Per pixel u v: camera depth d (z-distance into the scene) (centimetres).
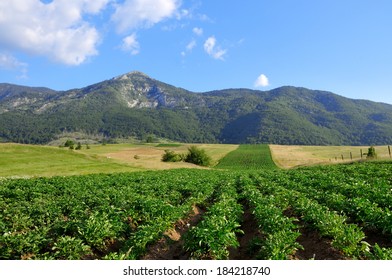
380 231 1395
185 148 14650
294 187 2736
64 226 1423
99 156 7388
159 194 2480
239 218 1750
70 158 6788
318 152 12412
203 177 4022
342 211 1653
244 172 5381
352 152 11550
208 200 2539
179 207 1862
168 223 1548
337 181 2672
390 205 1755
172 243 1451
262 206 1675
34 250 1222
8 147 6738
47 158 6494
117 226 1442
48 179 3594
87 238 1295
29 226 1642
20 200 2389
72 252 1177
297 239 1433
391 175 3025
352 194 2145
